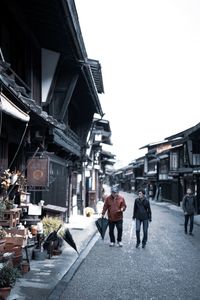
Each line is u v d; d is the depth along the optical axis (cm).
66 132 1747
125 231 1873
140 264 1052
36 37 1271
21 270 822
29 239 1060
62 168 1678
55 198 1485
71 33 1111
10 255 741
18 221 971
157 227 2091
